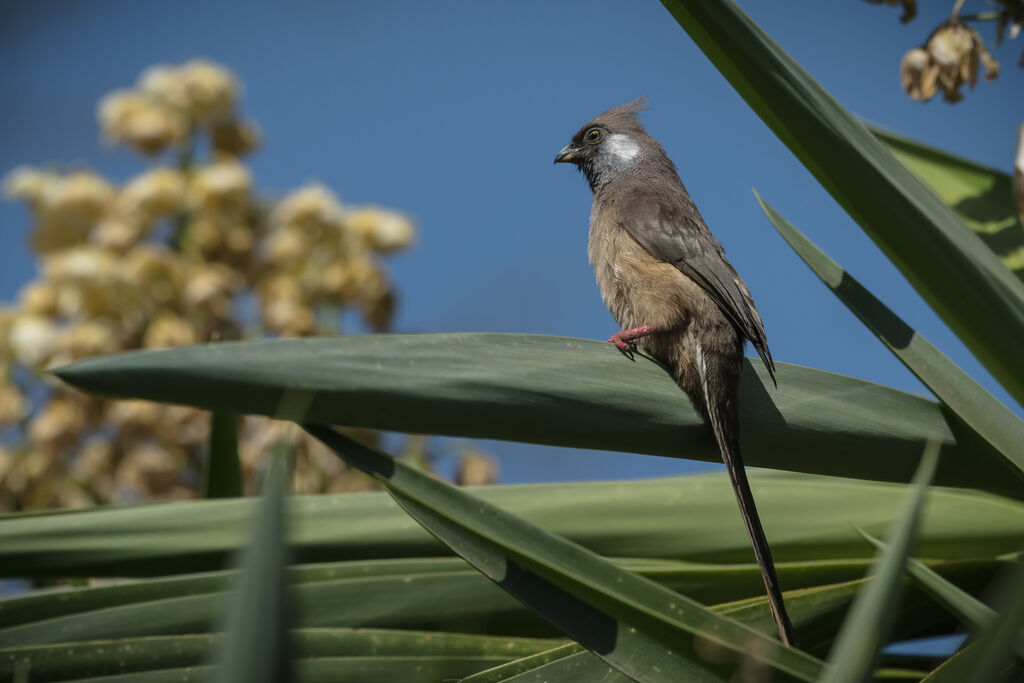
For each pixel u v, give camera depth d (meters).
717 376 5.02
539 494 5.87
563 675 4.41
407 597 5.58
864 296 5.01
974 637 3.76
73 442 8.63
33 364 8.99
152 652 5.02
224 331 9.55
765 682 3.73
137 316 9.34
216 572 5.48
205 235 9.83
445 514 3.91
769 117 4.93
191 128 10.71
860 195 4.90
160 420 8.55
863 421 4.91
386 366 4.03
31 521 5.39
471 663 5.15
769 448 4.91
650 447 4.74
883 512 5.85
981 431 4.71
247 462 8.22
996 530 5.59
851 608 5.18
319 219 10.06
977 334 4.98
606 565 3.87
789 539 5.77
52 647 4.95
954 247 4.85
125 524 5.48
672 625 3.83
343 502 5.95
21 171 10.23
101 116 10.55
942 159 6.96
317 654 5.15
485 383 4.23
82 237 10.03
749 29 4.80
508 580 3.91
